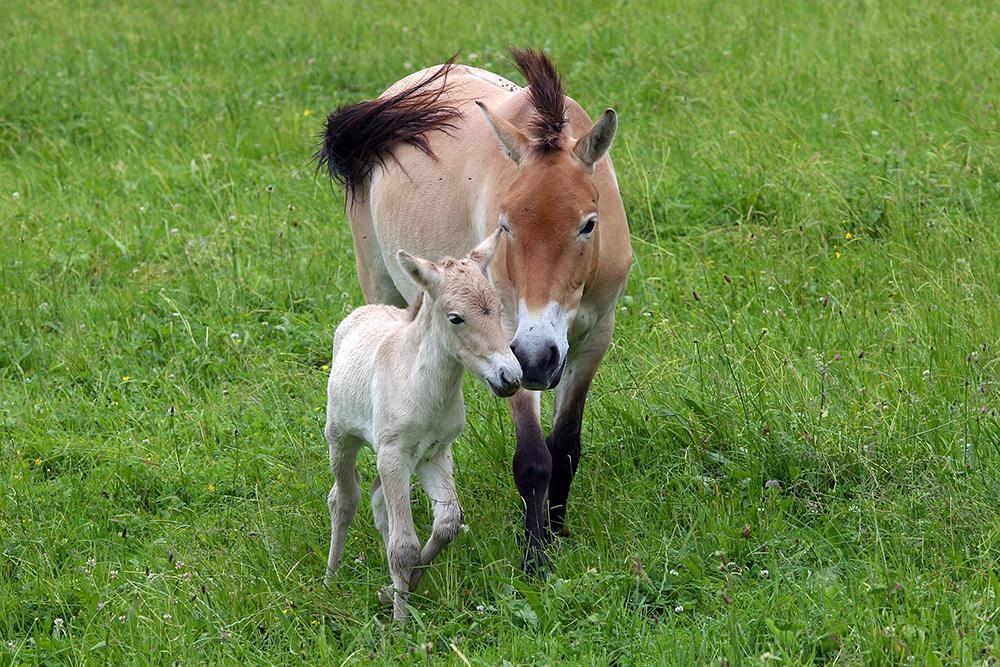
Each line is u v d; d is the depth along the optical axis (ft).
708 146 50.83
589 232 27.45
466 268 24.97
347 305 43.09
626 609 25.81
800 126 52.06
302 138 57.52
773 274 41.11
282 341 41.47
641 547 27.76
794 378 33.55
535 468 28.66
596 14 70.69
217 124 59.21
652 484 31.04
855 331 37.01
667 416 33.04
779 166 47.88
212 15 76.07
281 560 29.07
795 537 27.84
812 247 43.16
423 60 65.57
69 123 60.23
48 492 33.09
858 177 46.83
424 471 27.20
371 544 29.84
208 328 41.50
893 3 65.05
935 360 33.94
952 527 27.12
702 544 27.76
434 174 33.37
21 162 56.70
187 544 30.55
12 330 41.91
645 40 65.21
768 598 25.35
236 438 35.14
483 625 26.14
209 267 45.70
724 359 34.58
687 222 47.03
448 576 27.20
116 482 33.78
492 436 33.24
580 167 27.91
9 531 30.99
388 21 72.59
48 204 51.85
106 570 29.12
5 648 26.14
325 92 63.72
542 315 26.58
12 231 49.08
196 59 68.54
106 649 25.88
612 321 31.22
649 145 52.70
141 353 40.91
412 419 25.88
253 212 50.75
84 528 31.45
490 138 31.55
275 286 44.62
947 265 39.73
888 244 42.09
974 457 29.58
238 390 38.81
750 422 32.01
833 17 64.75
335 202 51.13
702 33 65.16
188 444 35.88
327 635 26.35
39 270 46.29
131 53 69.36
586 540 29.22
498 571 27.73
